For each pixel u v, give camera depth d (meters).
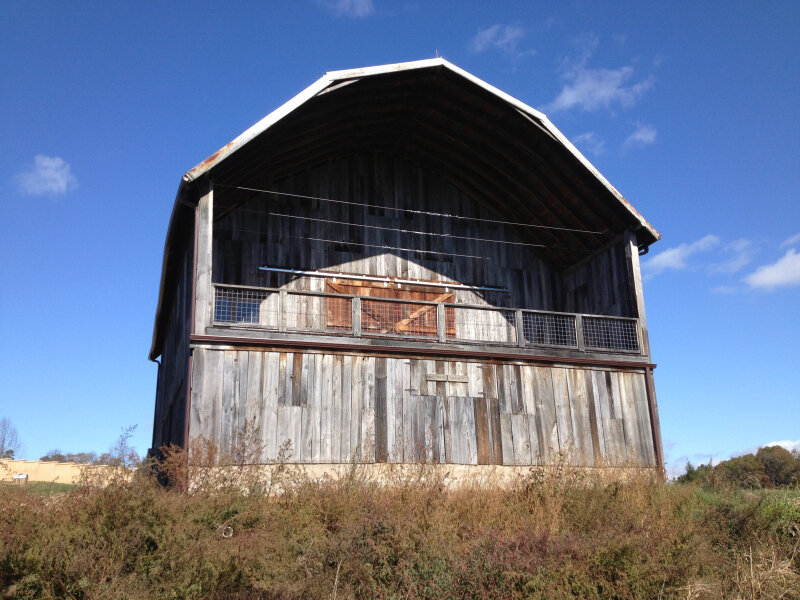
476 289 20.12
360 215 19.55
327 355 15.02
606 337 18.20
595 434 16.59
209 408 13.80
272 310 17.94
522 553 10.48
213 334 14.20
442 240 20.23
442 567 9.92
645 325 17.69
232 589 9.19
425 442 15.24
